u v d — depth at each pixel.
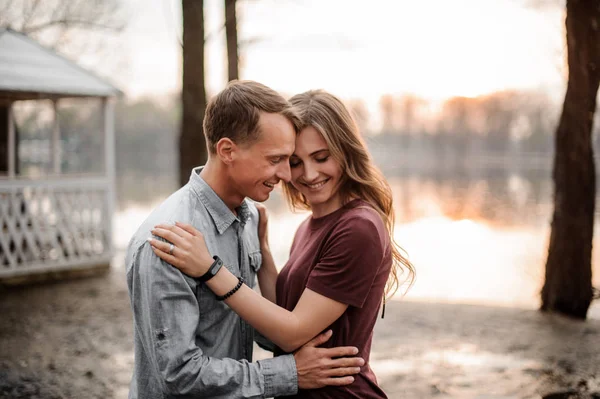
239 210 2.21
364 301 2.09
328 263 2.09
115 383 4.75
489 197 24.75
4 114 10.59
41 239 9.27
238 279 2.04
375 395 2.18
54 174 9.88
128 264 2.07
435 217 17.62
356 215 2.12
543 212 19.16
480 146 95.81
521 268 9.98
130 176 38.78
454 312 6.74
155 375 2.00
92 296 8.03
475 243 12.80
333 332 2.14
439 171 52.62
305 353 2.07
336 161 2.23
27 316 6.98
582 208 6.28
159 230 1.99
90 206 9.86
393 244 2.46
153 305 1.94
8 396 4.47
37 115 18.27
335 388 2.11
